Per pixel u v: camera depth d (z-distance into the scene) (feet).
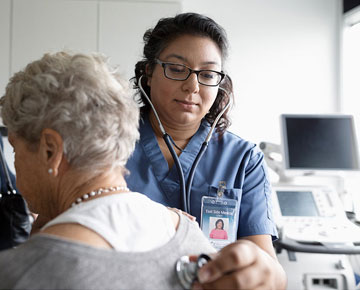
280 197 6.59
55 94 1.88
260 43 9.67
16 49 8.24
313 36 9.80
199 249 1.95
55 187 2.02
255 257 1.94
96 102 1.92
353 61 9.87
